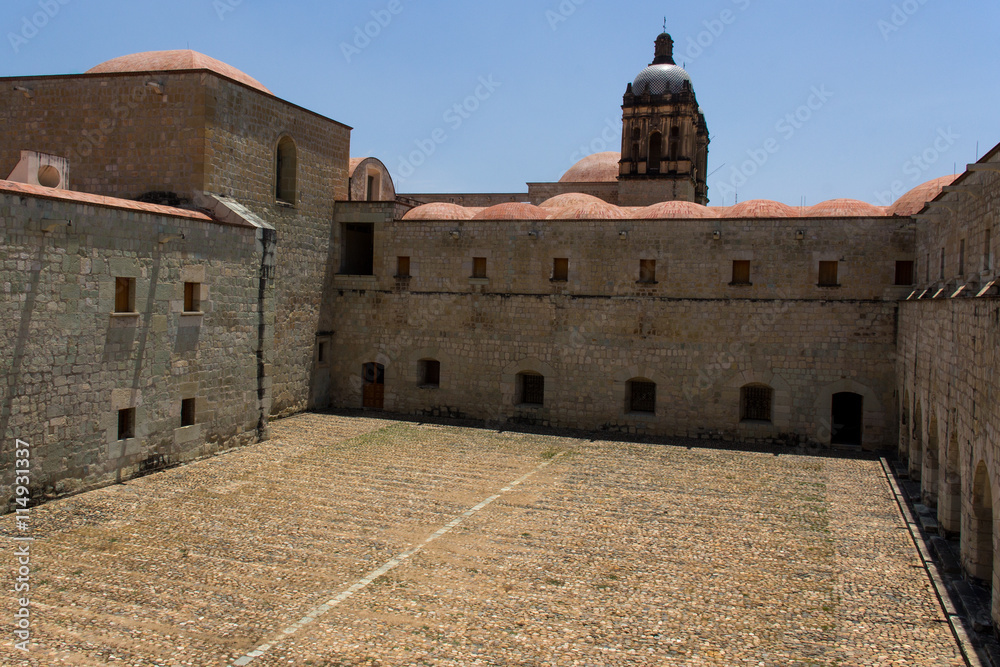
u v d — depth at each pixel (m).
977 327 13.45
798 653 11.45
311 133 30.81
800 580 14.44
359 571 14.49
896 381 26.09
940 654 11.47
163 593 13.16
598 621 12.46
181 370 22.22
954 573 14.59
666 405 28.83
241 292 24.75
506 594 13.53
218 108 25.17
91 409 19.17
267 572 14.30
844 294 26.86
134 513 17.66
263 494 19.64
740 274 28.09
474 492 20.44
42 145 26.42
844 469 23.97
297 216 30.20
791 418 27.47
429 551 15.72
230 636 11.59
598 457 25.17
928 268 22.98
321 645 11.38
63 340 18.25
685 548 16.22
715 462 24.78
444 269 31.45
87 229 18.73
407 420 31.00
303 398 31.55
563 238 29.86
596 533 17.14
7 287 16.80
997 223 14.27
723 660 11.17
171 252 21.58
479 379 31.14
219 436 24.06
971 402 13.91
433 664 10.88
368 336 32.69
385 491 20.27
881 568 15.11
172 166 25.03
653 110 43.75
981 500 13.79
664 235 28.69
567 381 30.02
